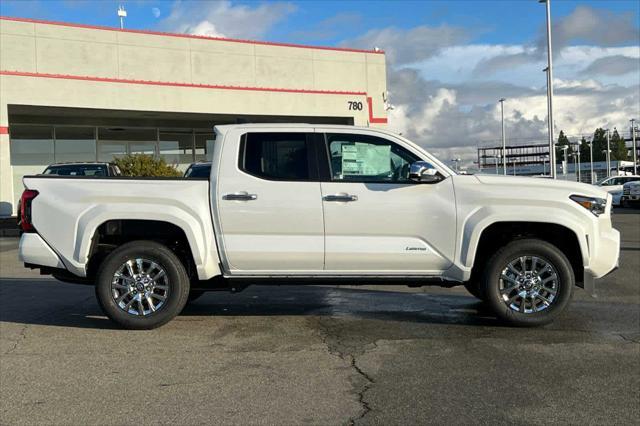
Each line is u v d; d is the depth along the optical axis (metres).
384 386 4.57
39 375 4.86
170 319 6.23
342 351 5.50
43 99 21.97
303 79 28.25
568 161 127.94
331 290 8.71
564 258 6.09
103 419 3.98
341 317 6.88
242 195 6.07
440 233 6.09
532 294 6.15
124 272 6.23
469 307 7.41
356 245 6.08
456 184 6.15
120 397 4.37
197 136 28.23
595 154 128.75
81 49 23.41
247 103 26.19
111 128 26.22
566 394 4.39
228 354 5.43
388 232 6.09
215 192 6.12
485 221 6.03
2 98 21.25
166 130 27.47
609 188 32.59
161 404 4.23
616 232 6.36
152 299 6.24
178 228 6.28
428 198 6.10
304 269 6.17
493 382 4.64
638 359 5.20
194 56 25.77
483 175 6.29
